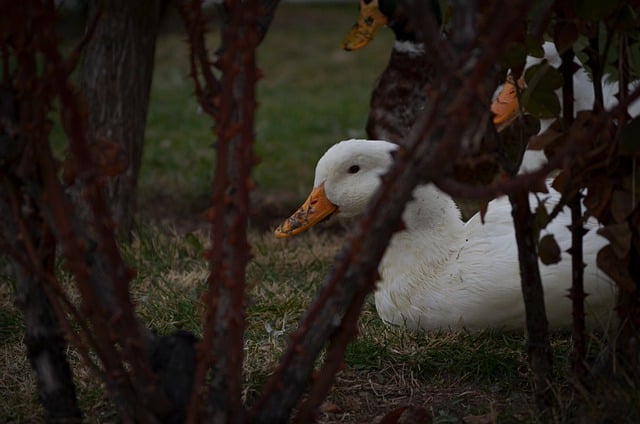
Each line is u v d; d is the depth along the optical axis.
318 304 3.94
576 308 4.89
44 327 4.38
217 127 3.76
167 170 13.13
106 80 8.73
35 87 3.89
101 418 5.21
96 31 8.72
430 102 3.67
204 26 3.93
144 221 9.95
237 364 4.00
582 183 4.54
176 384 4.32
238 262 3.88
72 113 3.65
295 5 27.98
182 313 7.14
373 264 3.91
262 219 10.66
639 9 4.35
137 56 8.82
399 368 6.11
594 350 5.65
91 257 4.06
